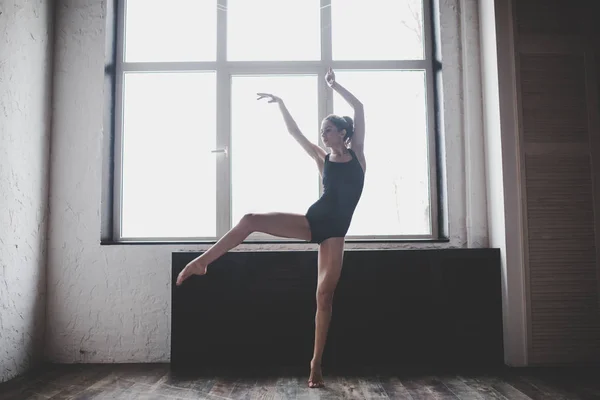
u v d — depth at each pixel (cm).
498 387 249
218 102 346
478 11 342
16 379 271
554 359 295
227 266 298
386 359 296
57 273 317
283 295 298
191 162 346
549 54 313
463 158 337
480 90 338
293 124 277
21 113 285
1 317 263
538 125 308
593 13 316
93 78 329
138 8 355
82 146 324
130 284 318
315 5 357
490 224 325
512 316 298
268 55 354
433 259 302
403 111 354
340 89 262
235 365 294
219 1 354
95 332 315
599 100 311
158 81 351
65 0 333
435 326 299
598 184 307
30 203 295
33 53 300
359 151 261
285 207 344
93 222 321
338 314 297
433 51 355
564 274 301
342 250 252
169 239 339
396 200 348
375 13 360
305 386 251
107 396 237
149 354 314
